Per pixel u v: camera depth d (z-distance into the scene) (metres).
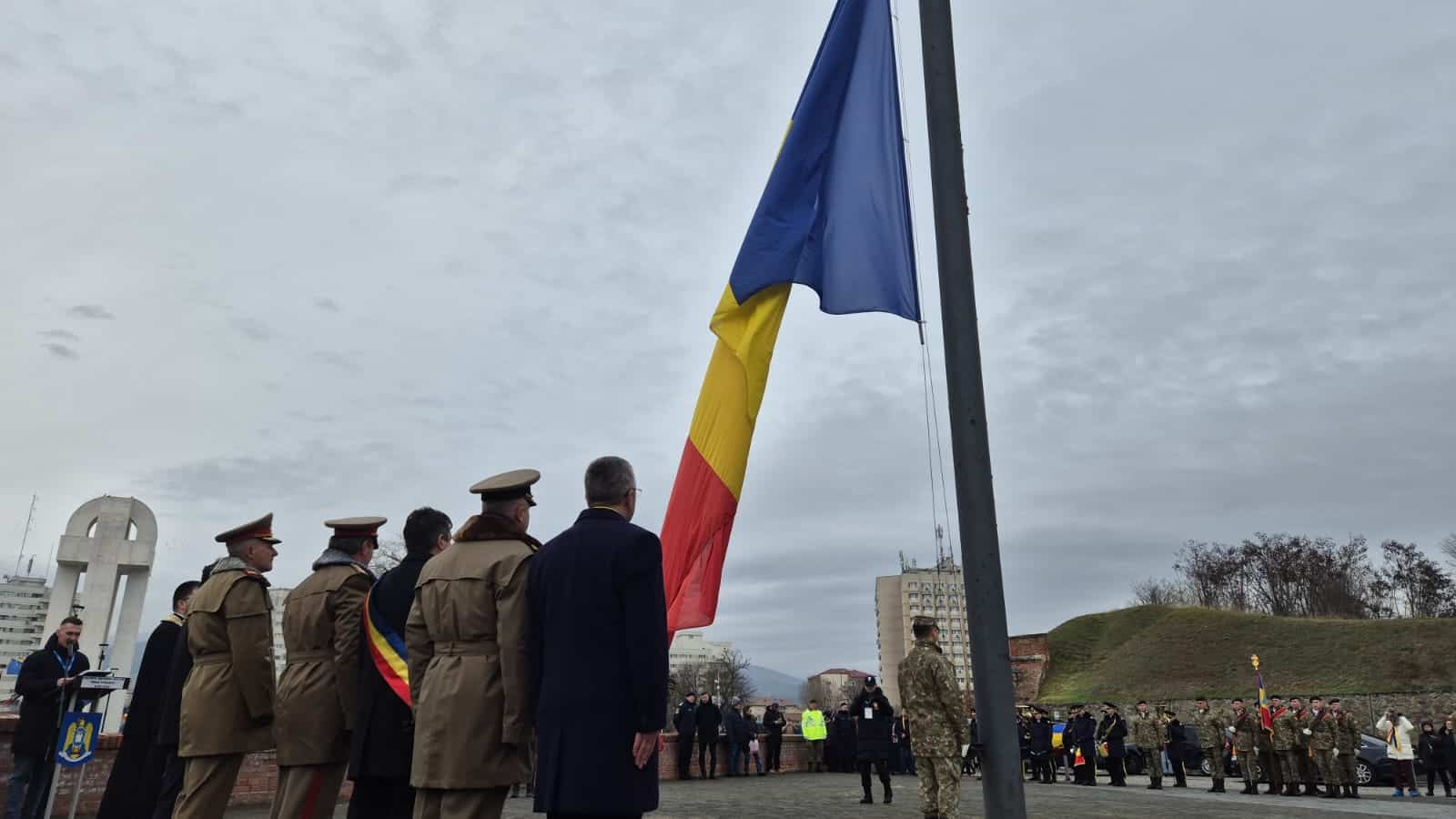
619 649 3.94
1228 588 95.06
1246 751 20.77
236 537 6.49
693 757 21.69
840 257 6.63
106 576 20.12
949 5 5.11
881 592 158.25
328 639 6.11
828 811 12.23
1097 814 12.25
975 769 26.81
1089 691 63.88
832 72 7.21
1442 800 19.66
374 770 5.48
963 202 4.84
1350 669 53.97
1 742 9.05
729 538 7.09
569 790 3.74
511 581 4.48
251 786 11.72
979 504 4.42
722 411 7.20
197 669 6.16
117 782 8.19
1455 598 84.25
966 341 4.63
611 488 4.37
